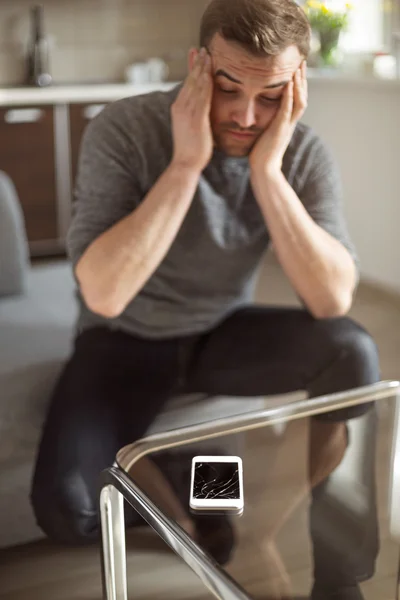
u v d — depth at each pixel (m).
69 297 2.36
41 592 1.48
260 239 1.72
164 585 1.42
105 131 1.58
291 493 1.17
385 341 2.96
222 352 1.68
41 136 3.92
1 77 4.34
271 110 1.50
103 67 4.62
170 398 1.63
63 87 4.18
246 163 1.60
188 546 1.02
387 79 3.30
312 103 3.90
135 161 1.59
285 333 1.67
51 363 1.92
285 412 1.37
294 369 1.65
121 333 1.72
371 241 3.66
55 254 4.10
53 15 4.41
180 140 1.50
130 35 4.64
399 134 3.35
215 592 0.99
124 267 1.52
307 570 1.03
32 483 1.41
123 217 1.60
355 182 3.71
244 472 1.20
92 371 1.61
